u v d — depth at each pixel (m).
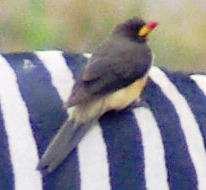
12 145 4.46
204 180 4.56
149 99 4.77
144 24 4.84
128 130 4.60
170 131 4.64
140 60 4.69
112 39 4.77
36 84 4.68
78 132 4.52
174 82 4.92
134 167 4.50
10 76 4.69
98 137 4.54
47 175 4.41
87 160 4.47
